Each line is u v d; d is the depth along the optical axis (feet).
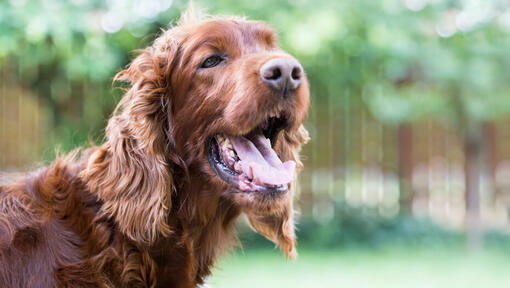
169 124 9.55
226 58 9.41
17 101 29.55
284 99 8.77
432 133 35.76
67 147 27.81
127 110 9.21
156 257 9.14
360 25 24.85
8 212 8.73
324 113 34.60
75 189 9.12
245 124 8.82
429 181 35.42
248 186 9.05
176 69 9.53
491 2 25.89
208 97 9.21
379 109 28.94
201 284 9.97
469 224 30.76
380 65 28.66
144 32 22.66
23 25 21.25
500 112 28.94
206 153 9.46
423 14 25.61
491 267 26.07
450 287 21.71
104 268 8.70
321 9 22.45
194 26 9.78
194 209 9.53
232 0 21.89
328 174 34.81
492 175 35.99
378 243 32.14
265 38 9.84
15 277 8.29
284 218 10.65
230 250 10.49
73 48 22.68
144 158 8.97
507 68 26.89
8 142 29.68
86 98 29.17
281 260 27.99
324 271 25.13
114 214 8.86
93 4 21.99
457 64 25.86
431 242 32.22
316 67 28.37
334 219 33.60
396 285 22.09
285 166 9.30
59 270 8.43
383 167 35.14
